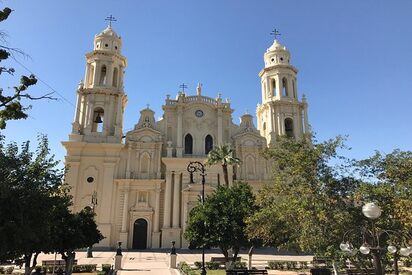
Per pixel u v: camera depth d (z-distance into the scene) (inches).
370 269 635.5
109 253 1635.1
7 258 574.2
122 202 1866.4
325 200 666.8
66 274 893.8
